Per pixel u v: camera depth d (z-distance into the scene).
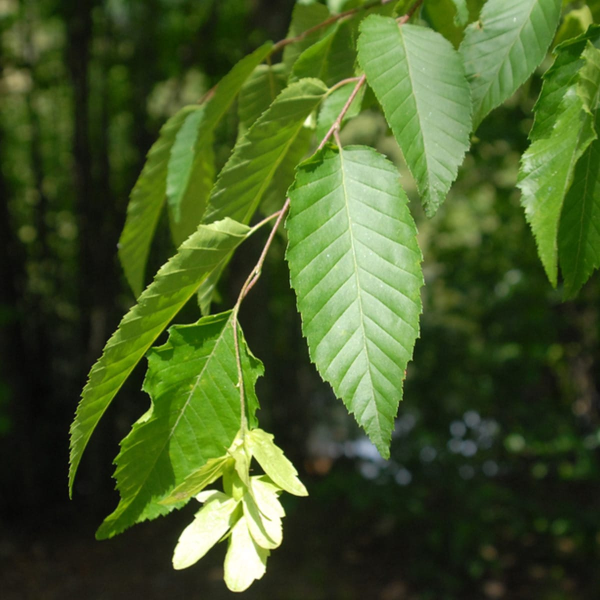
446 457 7.26
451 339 8.02
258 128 1.14
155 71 8.94
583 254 1.12
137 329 1.03
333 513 7.93
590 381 7.63
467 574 6.92
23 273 8.93
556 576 6.84
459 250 7.80
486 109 1.18
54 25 8.98
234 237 1.05
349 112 1.23
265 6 7.13
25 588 7.31
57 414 9.26
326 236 0.99
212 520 0.98
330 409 10.85
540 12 1.17
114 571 7.64
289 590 7.05
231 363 1.06
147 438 1.05
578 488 7.25
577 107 1.02
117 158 9.61
